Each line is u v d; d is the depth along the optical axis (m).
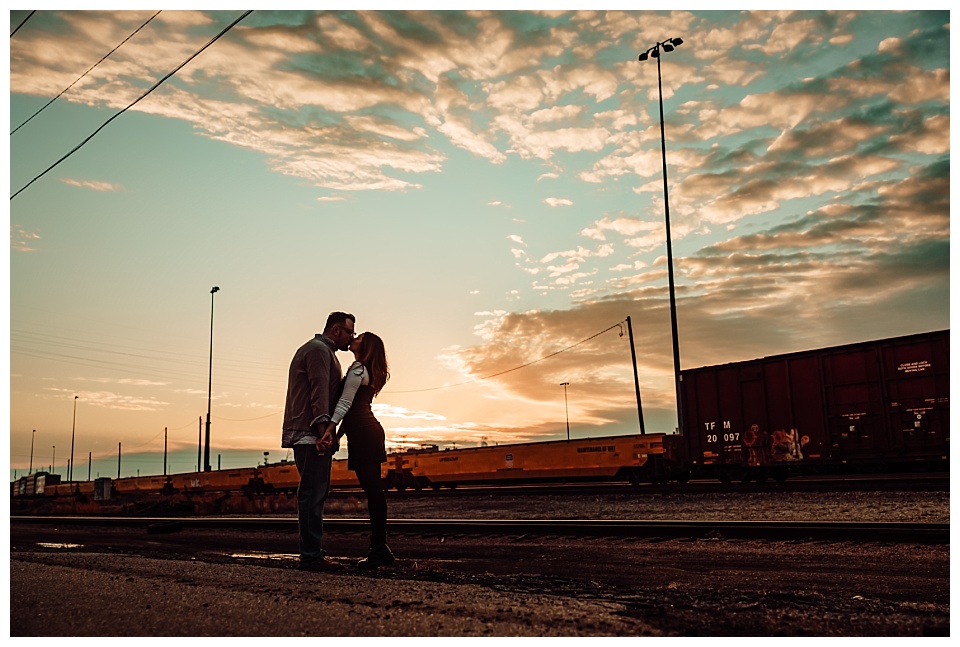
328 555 7.76
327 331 5.23
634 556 6.65
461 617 2.84
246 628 2.65
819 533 7.02
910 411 17.28
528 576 5.14
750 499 15.24
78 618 2.82
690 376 22.17
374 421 5.16
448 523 9.40
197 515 20.48
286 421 5.03
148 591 3.42
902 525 6.94
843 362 18.62
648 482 25.81
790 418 19.58
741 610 3.29
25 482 62.22
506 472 28.23
